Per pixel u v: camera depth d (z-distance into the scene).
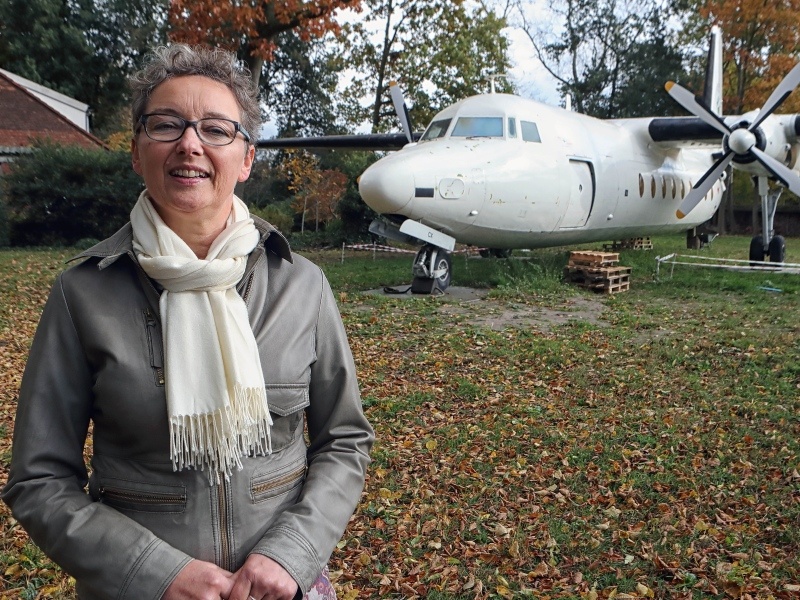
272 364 1.56
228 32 18.30
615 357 7.84
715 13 29.33
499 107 12.48
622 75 39.50
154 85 1.57
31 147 21.33
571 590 3.35
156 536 1.46
